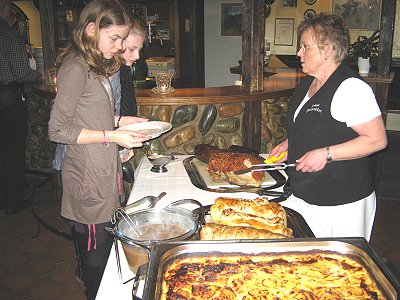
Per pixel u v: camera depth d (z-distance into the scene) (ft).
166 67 13.94
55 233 10.70
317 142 5.39
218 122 11.21
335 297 3.30
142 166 7.28
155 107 10.68
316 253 3.71
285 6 20.90
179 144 10.94
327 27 5.15
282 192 5.77
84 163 5.65
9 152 12.20
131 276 4.03
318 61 5.29
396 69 19.19
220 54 21.12
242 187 6.12
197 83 19.33
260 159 6.57
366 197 5.65
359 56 13.82
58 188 12.86
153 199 5.24
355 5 19.88
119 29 5.17
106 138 5.49
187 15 18.24
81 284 9.33
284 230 4.29
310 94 5.72
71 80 5.22
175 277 3.48
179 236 3.86
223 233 4.04
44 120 14.55
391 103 19.43
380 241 11.12
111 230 3.95
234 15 20.43
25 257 10.44
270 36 21.44
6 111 11.76
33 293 9.05
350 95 5.04
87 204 5.81
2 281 9.47
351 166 5.43
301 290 3.40
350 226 5.54
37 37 21.95
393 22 12.41
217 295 3.33
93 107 5.50
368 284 3.39
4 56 11.10
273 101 12.02
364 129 5.04
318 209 5.58
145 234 4.16
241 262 3.65
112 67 5.71
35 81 11.89
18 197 12.74
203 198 5.78
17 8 21.31
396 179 14.05
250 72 11.03
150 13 17.80
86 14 5.15
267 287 3.43
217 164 6.29
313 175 5.48
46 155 14.99
